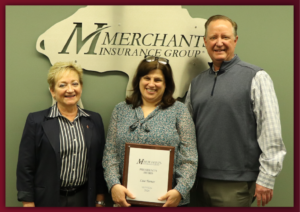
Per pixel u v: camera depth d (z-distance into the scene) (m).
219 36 1.37
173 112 1.38
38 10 1.65
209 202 1.44
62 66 1.38
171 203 1.29
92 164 1.41
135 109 1.41
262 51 1.70
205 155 1.39
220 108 1.35
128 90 1.66
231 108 1.33
